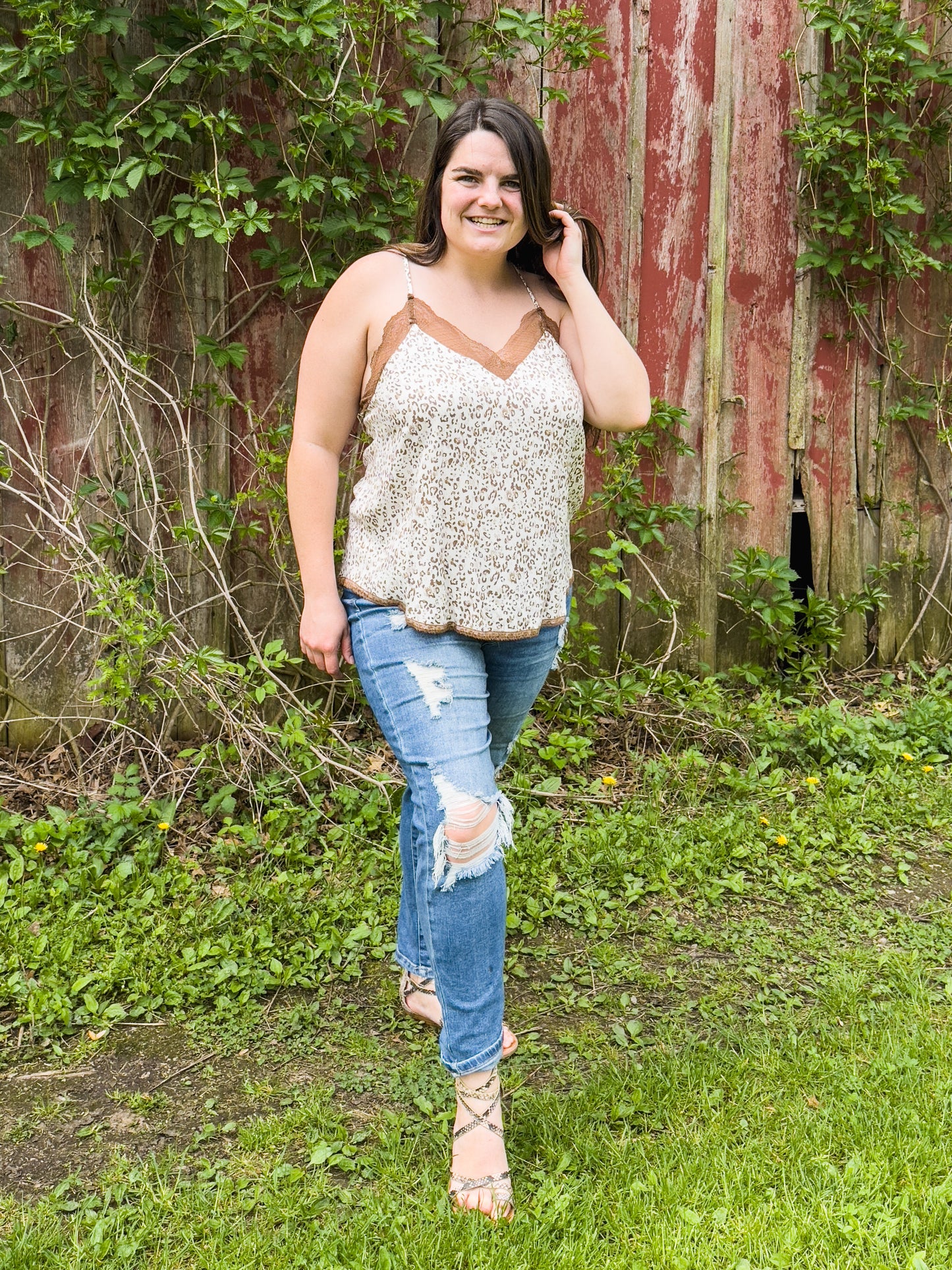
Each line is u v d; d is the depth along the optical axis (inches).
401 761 75.7
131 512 140.9
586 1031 94.5
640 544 165.0
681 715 153.6
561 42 141.4
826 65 164.9
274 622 150.4
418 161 147.2
